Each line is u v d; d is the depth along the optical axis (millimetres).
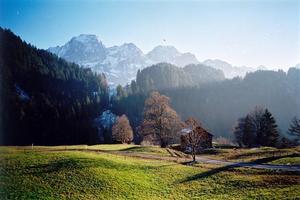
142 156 67812
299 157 63625
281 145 97688
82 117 173375
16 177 43281
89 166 50438
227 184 47438
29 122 124312
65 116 154750
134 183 46844
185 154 77812
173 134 90875
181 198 42531
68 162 51219
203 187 46656
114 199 40750
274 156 67250
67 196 39969
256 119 100562
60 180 44062
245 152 77188
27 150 60469
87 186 43438
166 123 89500
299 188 41906
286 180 46438
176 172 54094
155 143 99250
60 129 144500
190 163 62469
